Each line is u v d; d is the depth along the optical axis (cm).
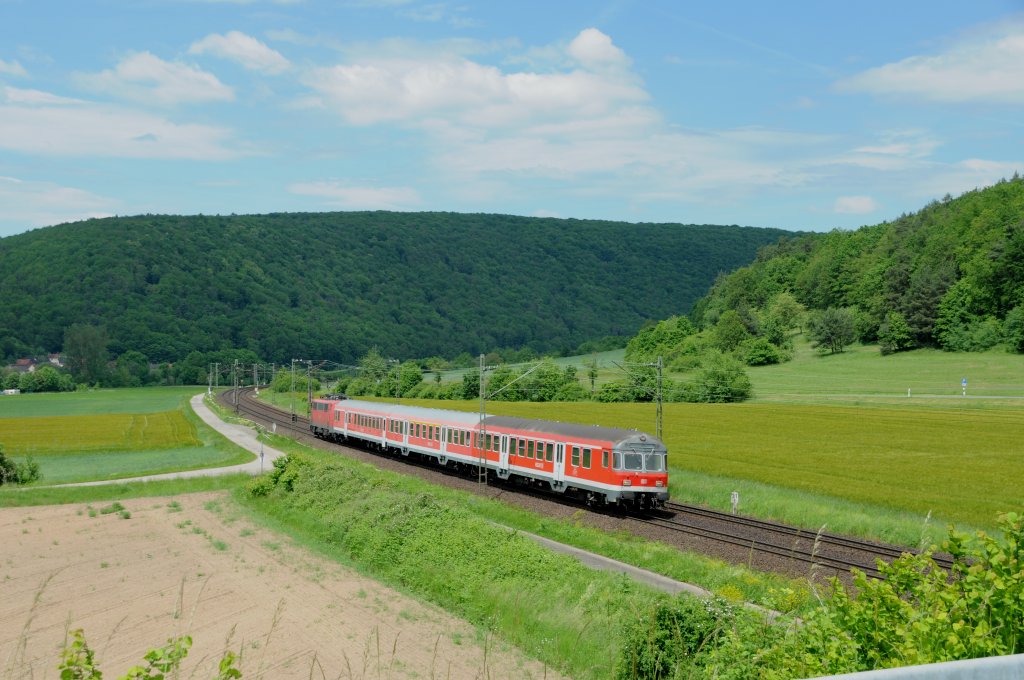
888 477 5634
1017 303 14575
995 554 1003
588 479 4359
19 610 2642
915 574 1092
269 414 12781
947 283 16050
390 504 3703
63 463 7238
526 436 4941
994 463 6300
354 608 2538
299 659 2066
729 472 5847
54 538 3800
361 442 7838
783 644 1140
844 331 17538
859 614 1046
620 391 13225
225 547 3500
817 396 12100
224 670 1021
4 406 16212
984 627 909
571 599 2461
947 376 12988
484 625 2338
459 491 4984
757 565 3138
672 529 3819
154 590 2839
